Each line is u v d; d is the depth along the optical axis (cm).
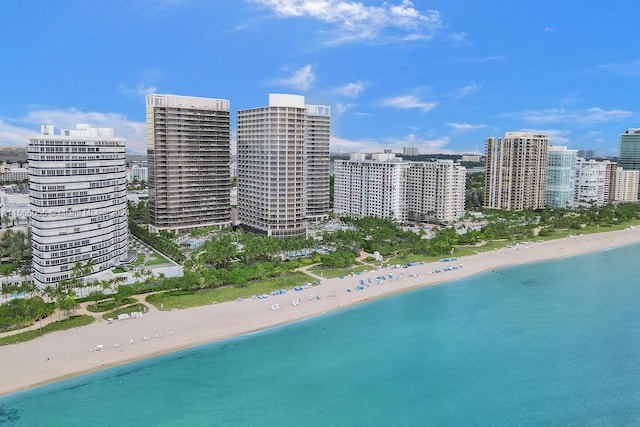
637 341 17088
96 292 18575
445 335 17438
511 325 18425
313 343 16500
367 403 13100
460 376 14612
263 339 16600
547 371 14925
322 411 12644
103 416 12150
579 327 18300
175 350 15450
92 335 15888
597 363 15462
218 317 17888
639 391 13800
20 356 14350
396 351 16112
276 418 12331
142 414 12300
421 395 13512
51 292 17775
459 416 12581
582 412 12775
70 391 13062
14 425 11681
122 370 14188
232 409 12631
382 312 19475
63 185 19762
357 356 15700
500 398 13450
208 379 14012
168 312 18125
